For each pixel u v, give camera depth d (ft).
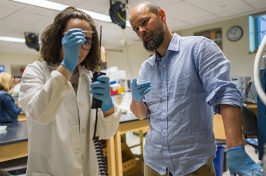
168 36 4.00
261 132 2.52
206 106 3.64
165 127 3.84
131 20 4.01
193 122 3.60
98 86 2.66
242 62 16.74
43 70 2.94
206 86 3.29
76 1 12.20
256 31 15.92
